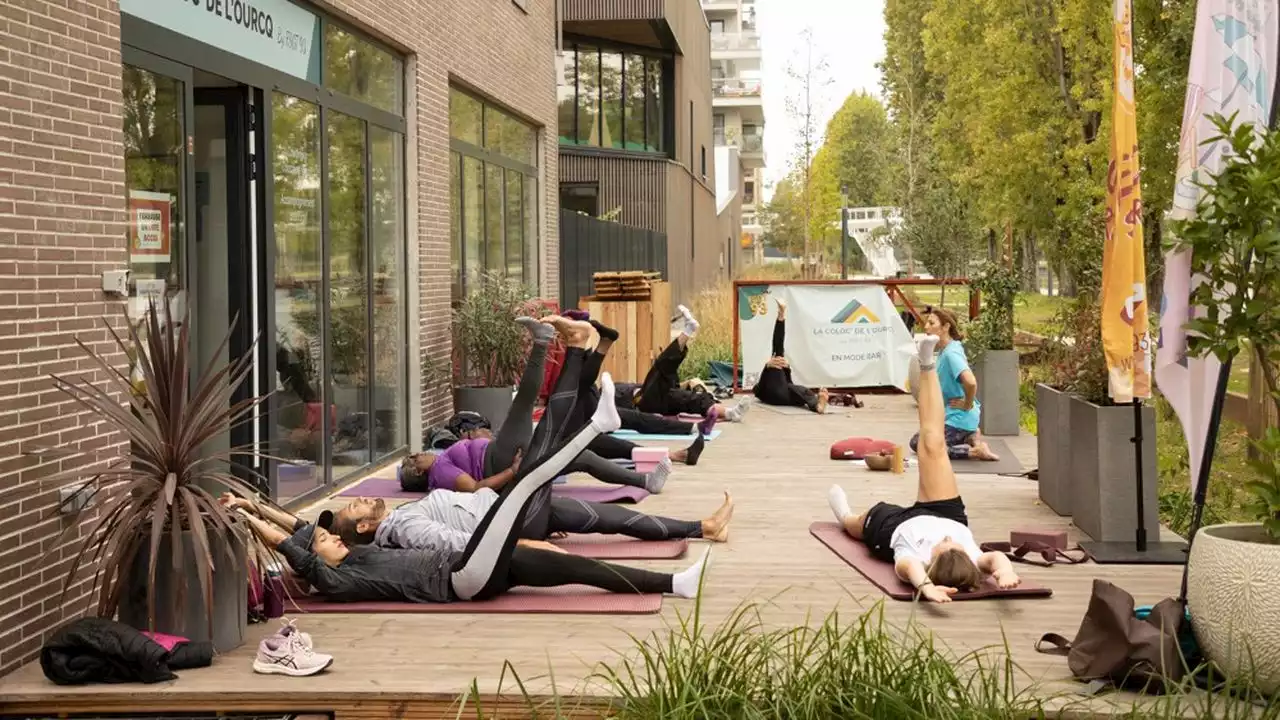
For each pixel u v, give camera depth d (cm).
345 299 1105
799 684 495
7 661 572
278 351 949
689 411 1451
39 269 594
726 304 2594
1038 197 3503
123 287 655
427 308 1311
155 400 577
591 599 693
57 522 606
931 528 727
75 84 622
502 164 1712
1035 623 650
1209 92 680
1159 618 562
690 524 843
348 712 546
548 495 782
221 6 848
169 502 552
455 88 1470
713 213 5166
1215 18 680
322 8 1032
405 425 1283
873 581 727
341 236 1094
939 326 1201
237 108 903
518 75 1758
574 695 529
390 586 691
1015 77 3366
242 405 597
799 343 1791
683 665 505
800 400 1653
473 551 680
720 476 1120
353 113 1116
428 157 1312
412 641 623
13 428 575
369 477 1131
